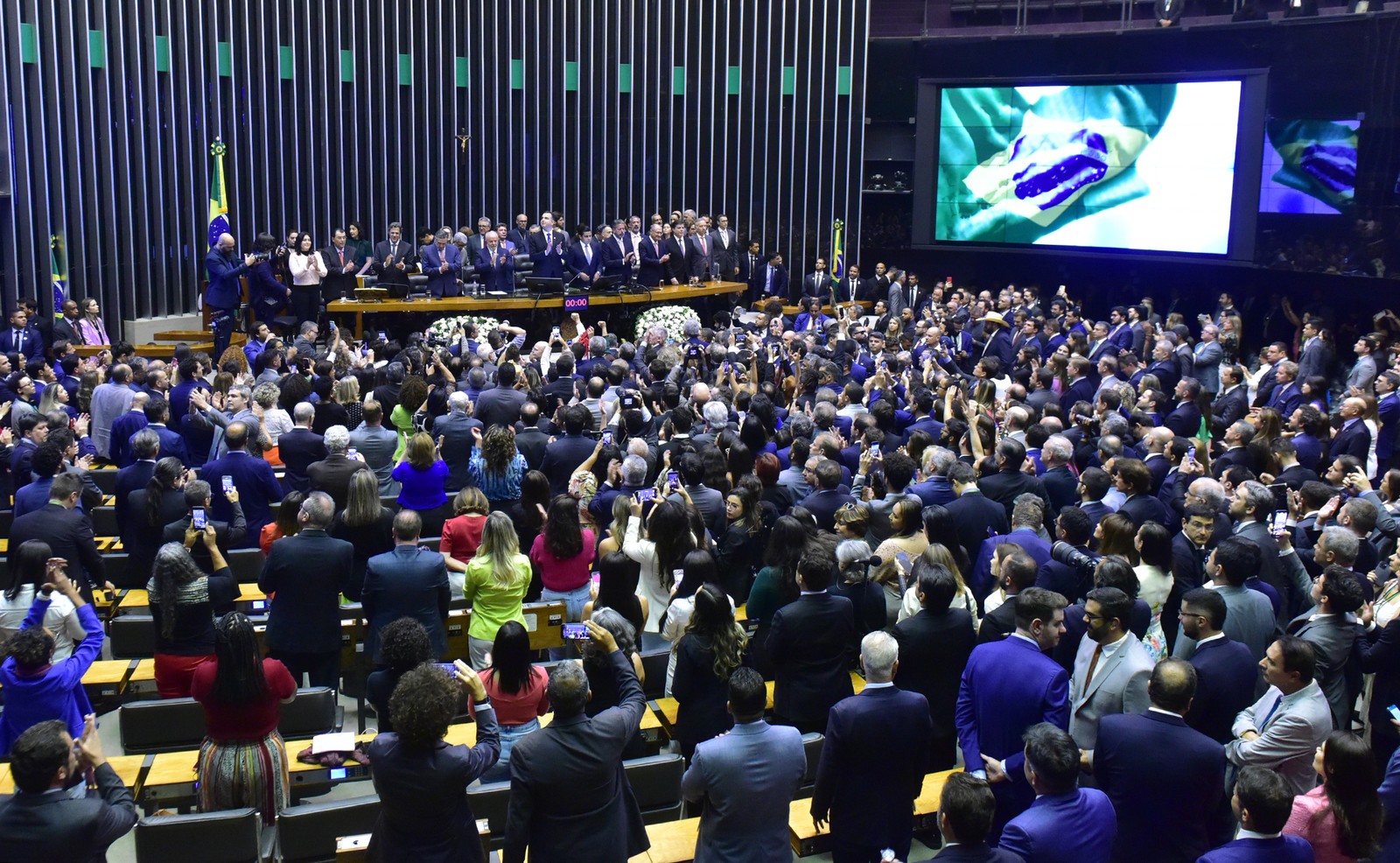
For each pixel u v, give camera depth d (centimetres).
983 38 2462
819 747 616
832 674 628
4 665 612
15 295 2052
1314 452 1084
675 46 2675
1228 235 2133
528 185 2606
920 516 738
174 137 2216
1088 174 2336
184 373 1177
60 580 648
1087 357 1661
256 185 2331
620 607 642
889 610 724
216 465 910
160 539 867
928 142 2547
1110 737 507
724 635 627
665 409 1202
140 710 655
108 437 1225
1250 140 2086
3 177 1997
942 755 655
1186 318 2333
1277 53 2044
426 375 1317
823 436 916
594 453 941
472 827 488
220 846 525
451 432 1034
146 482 891
